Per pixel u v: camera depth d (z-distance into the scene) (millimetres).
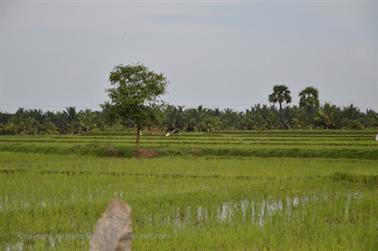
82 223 20406
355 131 88812
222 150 54875
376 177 33312
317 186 30859
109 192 28219
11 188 29500
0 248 17219
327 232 18484
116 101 58094
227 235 17828
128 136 86312
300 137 77688
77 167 41219
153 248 16391
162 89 59219
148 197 25656
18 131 124625
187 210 23172
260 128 120188
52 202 25062
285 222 20344
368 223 20406
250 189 29031
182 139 73938
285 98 137875
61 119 142750
